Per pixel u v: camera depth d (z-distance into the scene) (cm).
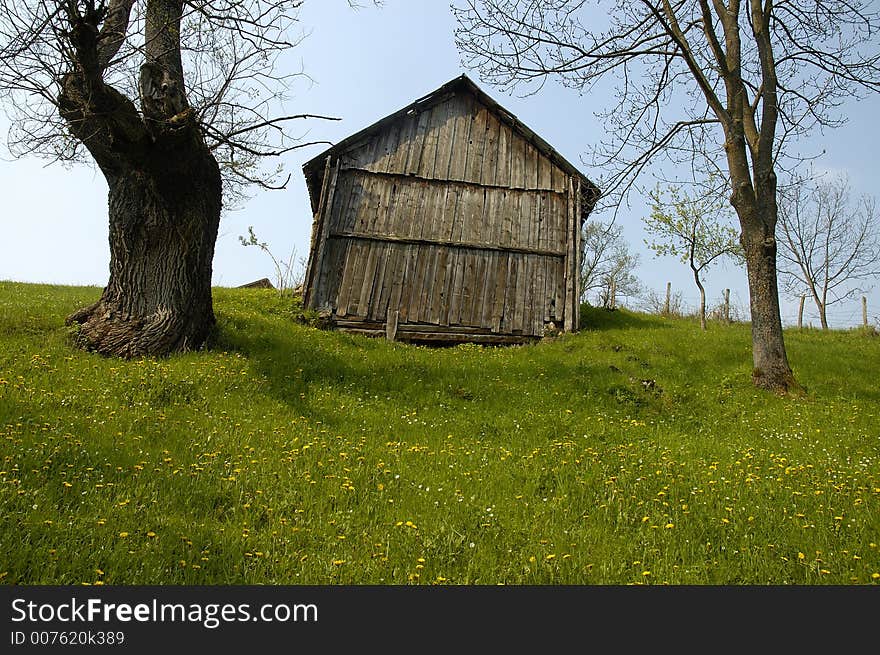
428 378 1449
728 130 1658
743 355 1834
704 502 771
